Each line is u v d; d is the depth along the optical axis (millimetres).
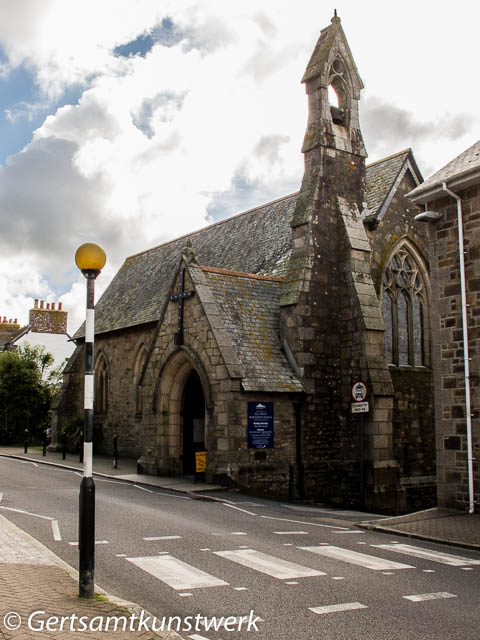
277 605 7062
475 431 14727
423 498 21922
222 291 20812
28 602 6531
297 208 22062
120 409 31891
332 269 21688
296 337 20562
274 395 19469
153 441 21844
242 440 18562
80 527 6984
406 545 11086
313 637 6102
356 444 20469
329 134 22375
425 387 22797
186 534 11062
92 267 7578
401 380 22203
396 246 23016
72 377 35000
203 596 7340
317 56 23078
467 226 15336
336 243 21938
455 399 15258
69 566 8328
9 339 55688
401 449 21719
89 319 7559
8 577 7473
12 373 41562
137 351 30734
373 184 24000
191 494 17219
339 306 21578
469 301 15141
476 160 15516
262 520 13180
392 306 22812
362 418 18328
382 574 8625
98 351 34281
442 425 15477
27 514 12867
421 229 23812
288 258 23953
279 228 26531
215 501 16094
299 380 20234
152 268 34719
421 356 23344
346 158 22719
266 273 24391
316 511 15539
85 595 6848
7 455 30516
